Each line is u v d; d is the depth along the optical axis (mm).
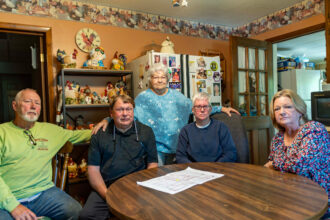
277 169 1401
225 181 1160
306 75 4250
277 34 3307
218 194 992
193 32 3543
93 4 2852
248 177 1211
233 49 3111
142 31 3152
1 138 1572
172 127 2064
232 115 1996
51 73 2609
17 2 2480
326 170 1241
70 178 2396
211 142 1786
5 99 4074
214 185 1107
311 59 5500
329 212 1188
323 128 1271
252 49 3354
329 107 2498
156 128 2047
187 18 3422
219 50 3766
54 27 2646
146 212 854
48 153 1700
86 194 2746
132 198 995
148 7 2990
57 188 1700
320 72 4441
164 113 2061
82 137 1885
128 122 1604
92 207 1458
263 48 3369
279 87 4387
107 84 2826
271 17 3361
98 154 1606
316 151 1218
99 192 1486
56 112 2590
